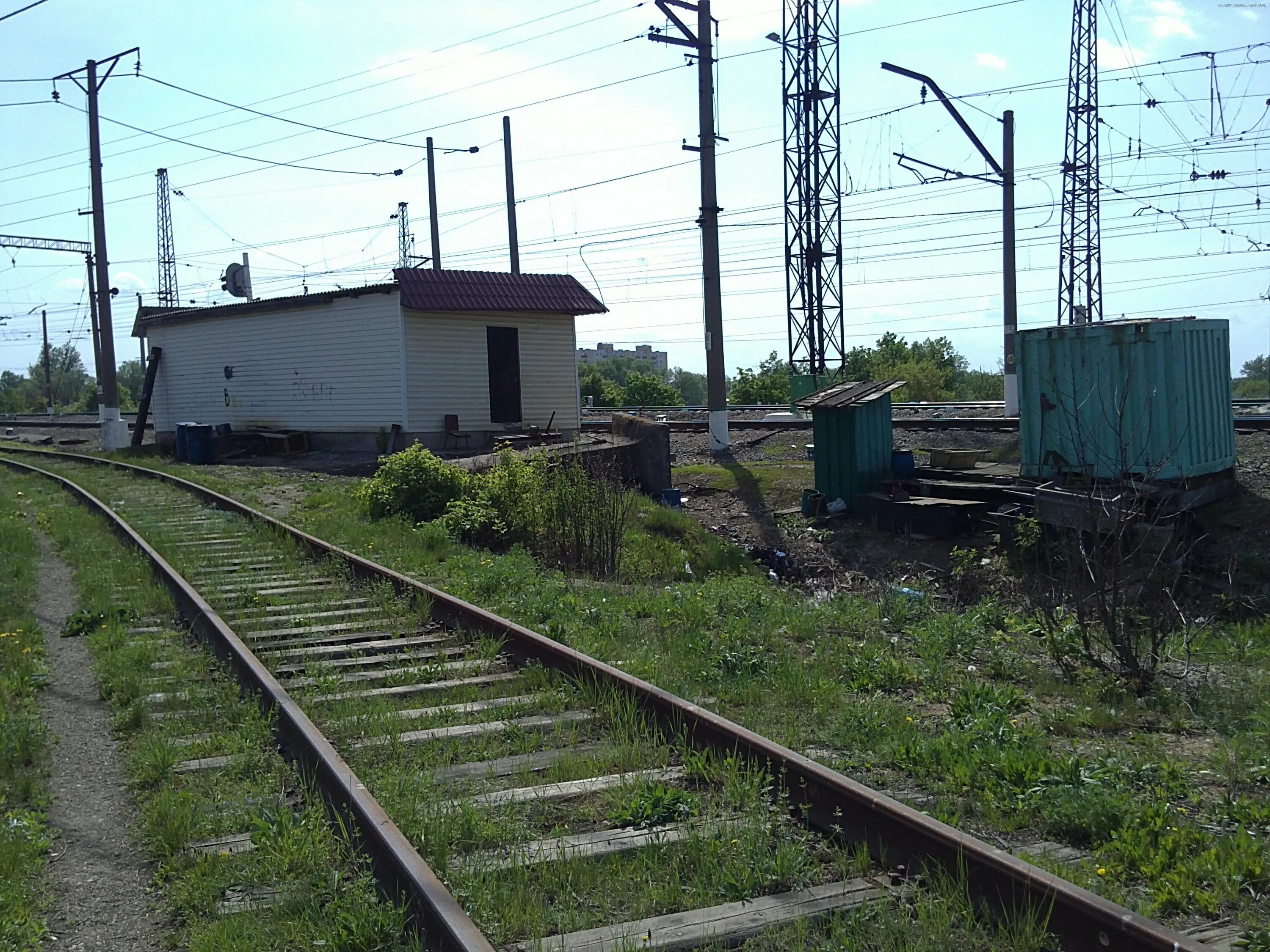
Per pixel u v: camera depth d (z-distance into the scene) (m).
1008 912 3.48
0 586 9.54
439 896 3.50
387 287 23.39
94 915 3.91
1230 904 3.80
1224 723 6.23
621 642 7.98
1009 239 28.08
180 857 4.27
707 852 4.11
